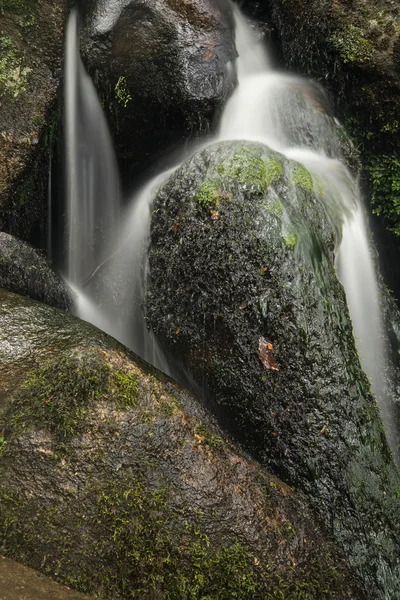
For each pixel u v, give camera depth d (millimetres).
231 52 5445
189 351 4023
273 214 3859
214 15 5375
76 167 5609
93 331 3725
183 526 2936
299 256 3836
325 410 3652
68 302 4629
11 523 2805
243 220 3834
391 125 5680
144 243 4938
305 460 3598
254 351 3768
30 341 3518
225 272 3824
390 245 6203
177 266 4012
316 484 3564
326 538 3395
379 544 3506
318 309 3803
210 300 3881
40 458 2916
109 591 2775
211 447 3186
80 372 3086
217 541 2959
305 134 5426
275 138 5367
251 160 4008
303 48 5957
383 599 3373
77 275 5754
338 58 5680
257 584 2945
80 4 5324
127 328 4770
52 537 2803
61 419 2984
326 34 5691
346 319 3969
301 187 4184
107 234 5738
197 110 5137
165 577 2848
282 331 3719
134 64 5172
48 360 3328
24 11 5023
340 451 3611
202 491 3029
